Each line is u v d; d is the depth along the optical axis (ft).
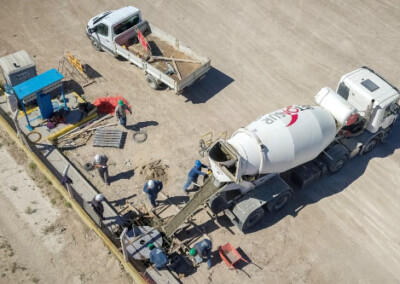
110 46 76.13
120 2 91.76
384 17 88.79
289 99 71.92
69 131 65.57
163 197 57.67
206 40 82.99
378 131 61.26
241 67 77.66
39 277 50.39
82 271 50.93
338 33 84.94
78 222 55.26
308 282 50.26
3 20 86.17
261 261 51.80
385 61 79.15
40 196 57.88
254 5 91.45
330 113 56.24
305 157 53.98
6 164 61.41
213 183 53.42
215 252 52.34
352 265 51.80
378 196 58.75
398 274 51.08
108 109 69.41
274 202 54.29
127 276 50.44
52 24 85.81
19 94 61.36
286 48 81.61
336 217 56.39
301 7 91.09
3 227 54.70
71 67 76.59
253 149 50.06
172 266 50.24
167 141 65.05
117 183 59.47
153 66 71.05
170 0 92.48
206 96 72.18
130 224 53.98
